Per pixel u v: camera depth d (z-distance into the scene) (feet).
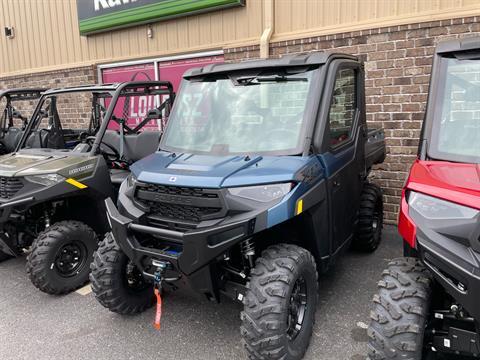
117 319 11.81
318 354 9.83
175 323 11.46
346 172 11.66
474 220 6.79
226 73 11.76
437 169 8.25
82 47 28.50
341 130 11.75
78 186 13.33
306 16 19.76
